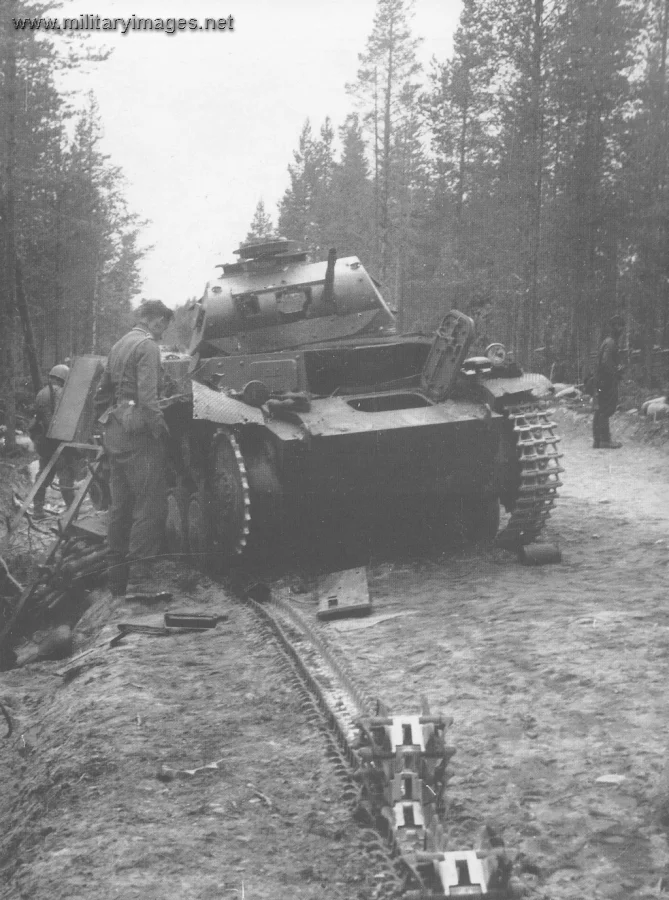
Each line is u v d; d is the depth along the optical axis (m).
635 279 20.62
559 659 5.39
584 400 23.31
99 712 5.20
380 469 8.08
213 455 8.48
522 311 29.59
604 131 18.84
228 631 6.85
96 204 22.97
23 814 4.35
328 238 47.31
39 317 26.89
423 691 5.07
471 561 8.34
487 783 3.96
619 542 8.91
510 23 22.86
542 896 3.17
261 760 4.38
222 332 9.69
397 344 8.92
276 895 3.29
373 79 43.25
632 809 3.68
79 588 8.87
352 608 6.80
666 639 5.61
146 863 3.53
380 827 3.61
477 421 8.06
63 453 10.16
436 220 35.25
